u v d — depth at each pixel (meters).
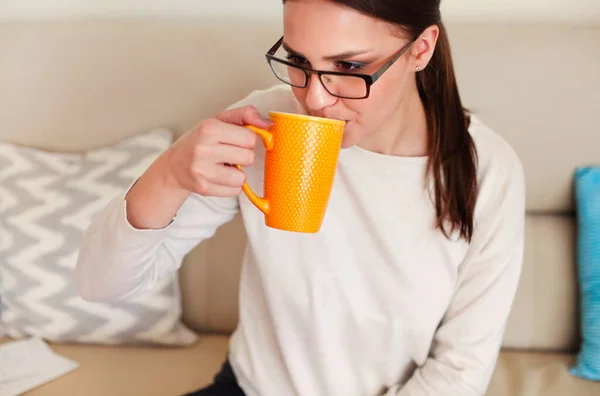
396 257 1.08
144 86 1.58
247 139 0.81
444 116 1.06
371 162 1.06
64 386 1.36
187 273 1.60
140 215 0.91
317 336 1.12
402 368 1.17
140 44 1.58
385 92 0.88
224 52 1.55
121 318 1.50
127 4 1.78
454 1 1.70
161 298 1.51
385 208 1.08
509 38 1.51
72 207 1.51
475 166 1.08
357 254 1.10
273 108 1.14
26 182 1.55
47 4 1.80
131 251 0.94
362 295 1.12
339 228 1.10
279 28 1.55
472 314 1.11
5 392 1.31
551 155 1.52
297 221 0.82
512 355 1.52
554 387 1.38
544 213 1.58
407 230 1.08
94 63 1.59
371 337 1.13
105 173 1.53
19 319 1.52
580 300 1.49
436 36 0.94
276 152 0.80
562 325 1.52
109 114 1.60
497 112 1.52
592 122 1.50
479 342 1.09
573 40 1.50
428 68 1.05
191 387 1.38
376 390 1.17
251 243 1.12
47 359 1.45
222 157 0.81
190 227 1.10
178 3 1.76
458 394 1.08
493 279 1.11
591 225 1.46
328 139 0.79
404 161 1.06
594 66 1.49
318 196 0.81
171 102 1.58
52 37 1.61
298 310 1.12
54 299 1.50
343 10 0.79
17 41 1.62
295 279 1.11
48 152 1.62
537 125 1.51
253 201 0.83
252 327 1.20
